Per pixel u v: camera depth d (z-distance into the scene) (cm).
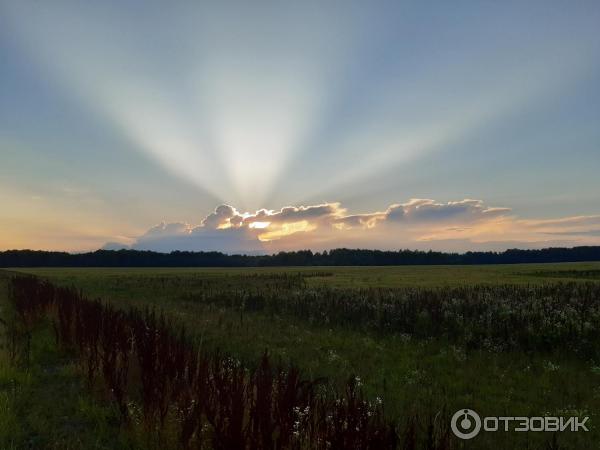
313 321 1836
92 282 4644
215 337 1366
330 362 1091
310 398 548
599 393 884
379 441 439
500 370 1072
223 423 495
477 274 5947
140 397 692
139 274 7094
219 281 4756
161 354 795
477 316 1711
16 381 827
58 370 934
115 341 928
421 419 649
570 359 1182
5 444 555
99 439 577
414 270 8281
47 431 612
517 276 5341
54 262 18350
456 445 563
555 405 806
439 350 1303
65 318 1327
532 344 1320
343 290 3166
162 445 534
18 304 1772
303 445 475
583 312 1686
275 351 1187
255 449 459
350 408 488
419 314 1762
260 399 529
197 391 617
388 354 1230
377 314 1844
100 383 773
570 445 628
